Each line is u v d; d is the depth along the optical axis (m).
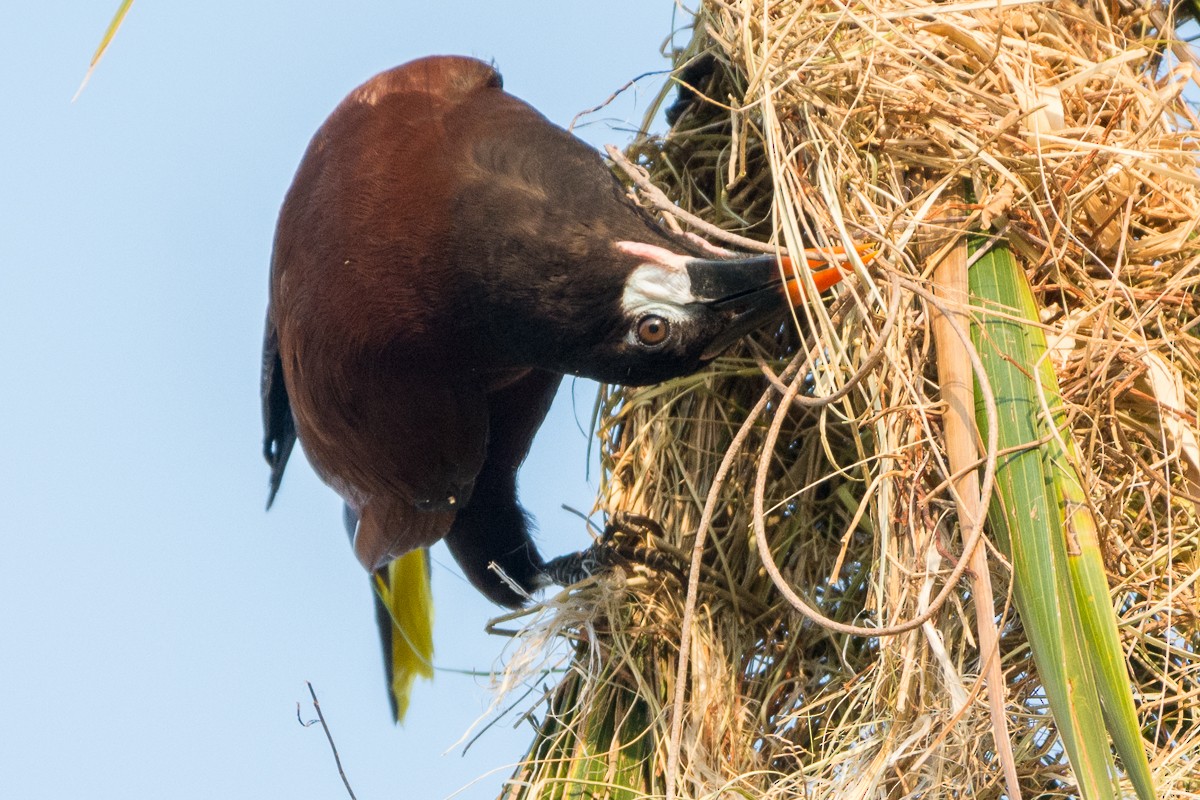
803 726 7.55
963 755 6.57
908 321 6.87
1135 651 6.79
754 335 8.32
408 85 8.57
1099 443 6.66
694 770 7.36
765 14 7.34
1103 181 6.81
